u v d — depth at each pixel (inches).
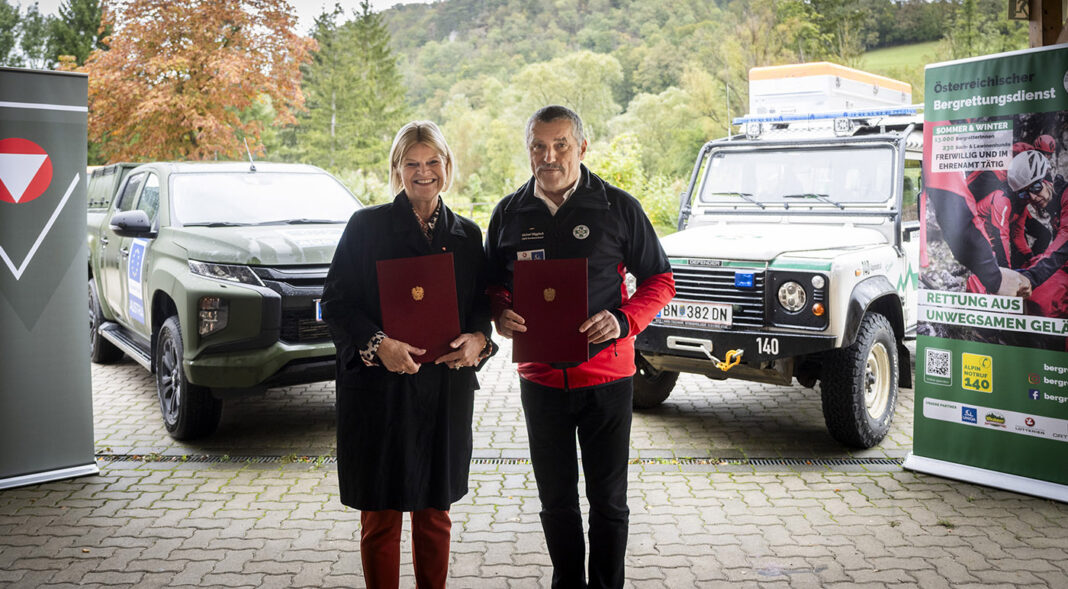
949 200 195.6
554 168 118.7
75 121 196.9
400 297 114.2
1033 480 187.6
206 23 609.0
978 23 1989.4
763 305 209.5
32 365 196.2
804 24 1875.0
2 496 189.0
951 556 155.0
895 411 258.8
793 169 260.7
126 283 269.7
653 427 244.4
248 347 210.7
